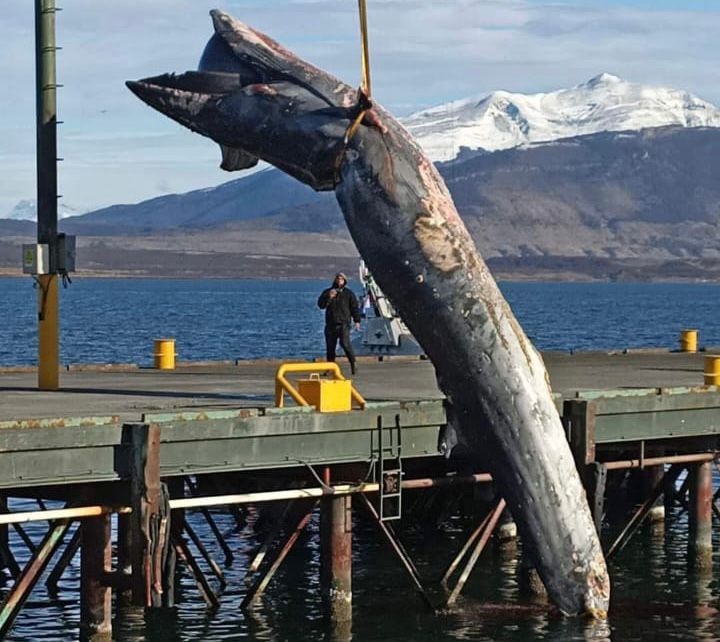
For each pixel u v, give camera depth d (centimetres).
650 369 3447
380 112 2278
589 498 2434
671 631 2345
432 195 2275
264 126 2281
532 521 2281
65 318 13150
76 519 2069
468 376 2277
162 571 2030
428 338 2300
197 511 3266
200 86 2314
